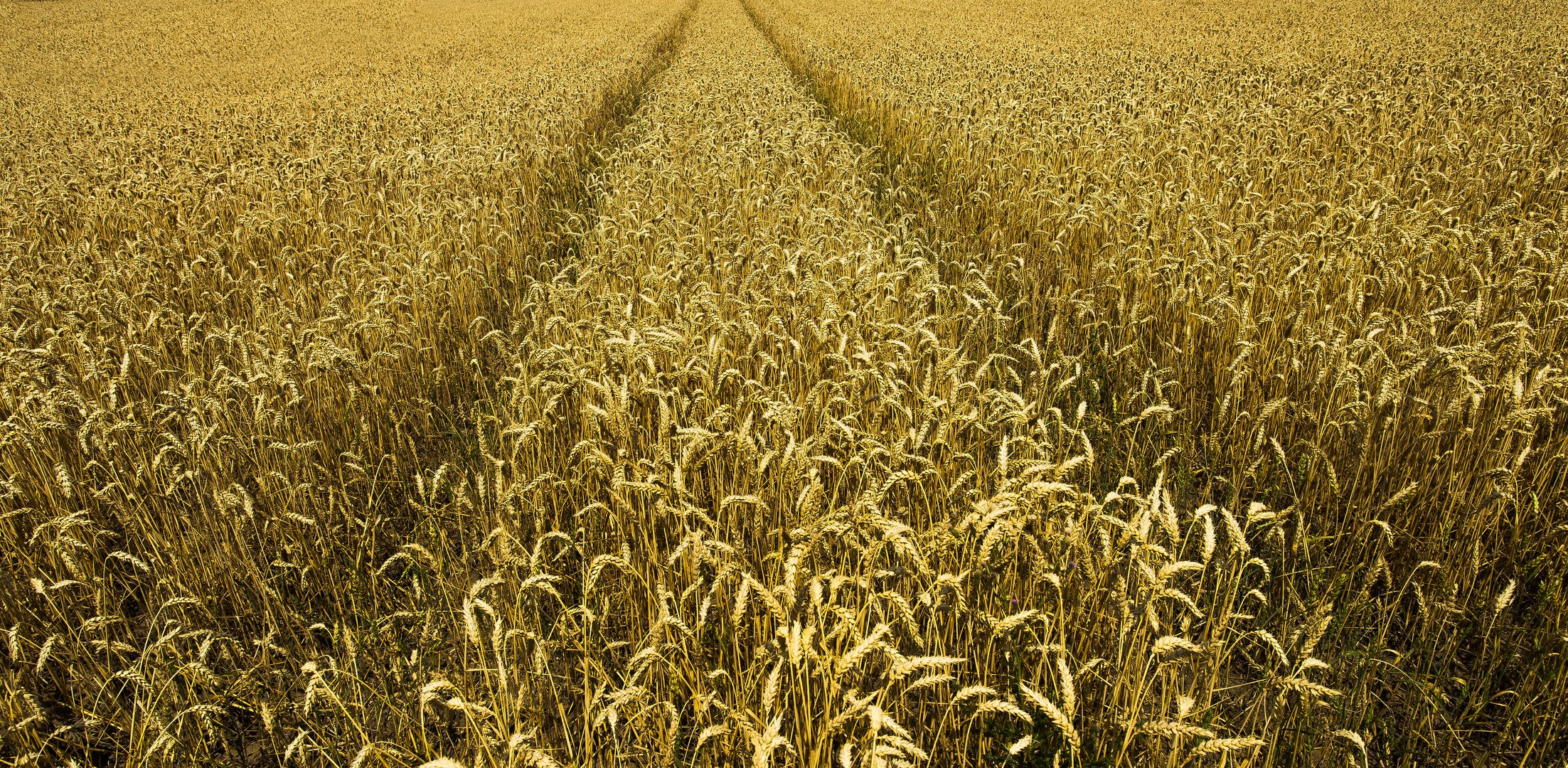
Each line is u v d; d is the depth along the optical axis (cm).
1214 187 740
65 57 2909
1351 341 443
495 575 254
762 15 3412
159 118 1505
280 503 380
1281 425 400
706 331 452
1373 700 276
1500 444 346
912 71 1526
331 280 600
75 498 379
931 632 265
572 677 308
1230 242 533
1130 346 455
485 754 238
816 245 628
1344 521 343
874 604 260
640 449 385
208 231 757
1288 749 262
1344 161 800
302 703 298
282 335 489
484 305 645
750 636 289
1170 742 262
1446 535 318
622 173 962
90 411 372
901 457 296
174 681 289
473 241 709
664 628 273
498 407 477
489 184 880
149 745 276
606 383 340
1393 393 328
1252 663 283
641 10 3991
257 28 3538
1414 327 437
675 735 224
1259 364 451
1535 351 375
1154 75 1398
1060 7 3133
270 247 708
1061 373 432
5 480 371
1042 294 627
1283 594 326
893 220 822
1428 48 1686
